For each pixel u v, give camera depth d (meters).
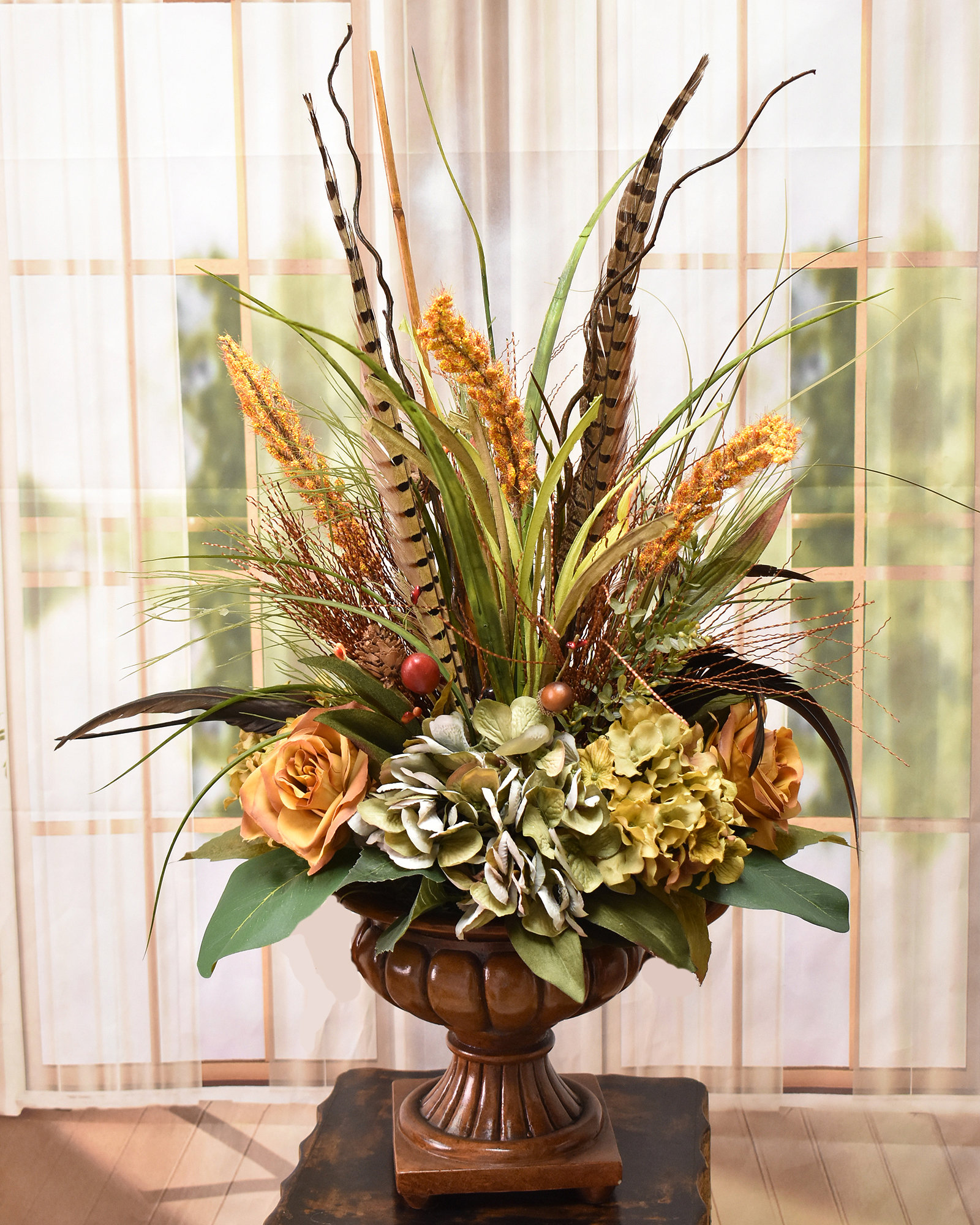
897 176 1.56
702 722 0.89
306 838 0.78
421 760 0.77
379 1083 1.12
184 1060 1.66
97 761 1.63
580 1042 1.63
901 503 1.60
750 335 1.57
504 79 1.54
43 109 1.54
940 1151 1.65
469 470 0.75
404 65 1.54
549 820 0.75
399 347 1.52
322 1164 0.96
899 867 1.64
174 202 1.60
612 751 0.77
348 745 0.79
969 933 1.65
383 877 0.74
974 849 1.64
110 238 1.56
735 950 1.64
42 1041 1.66
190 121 1.59
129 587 1.61
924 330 1.58
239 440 1.63
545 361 0.92
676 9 1.54
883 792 1.64
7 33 1.54
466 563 0.78
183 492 1.60
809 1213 1.62
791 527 1.61
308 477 0.89
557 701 0.75
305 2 1.55
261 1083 1.71
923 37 1.54
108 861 1.64
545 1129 0.89
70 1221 1.64
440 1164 0.87
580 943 0.77
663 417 1.58
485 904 0.73
